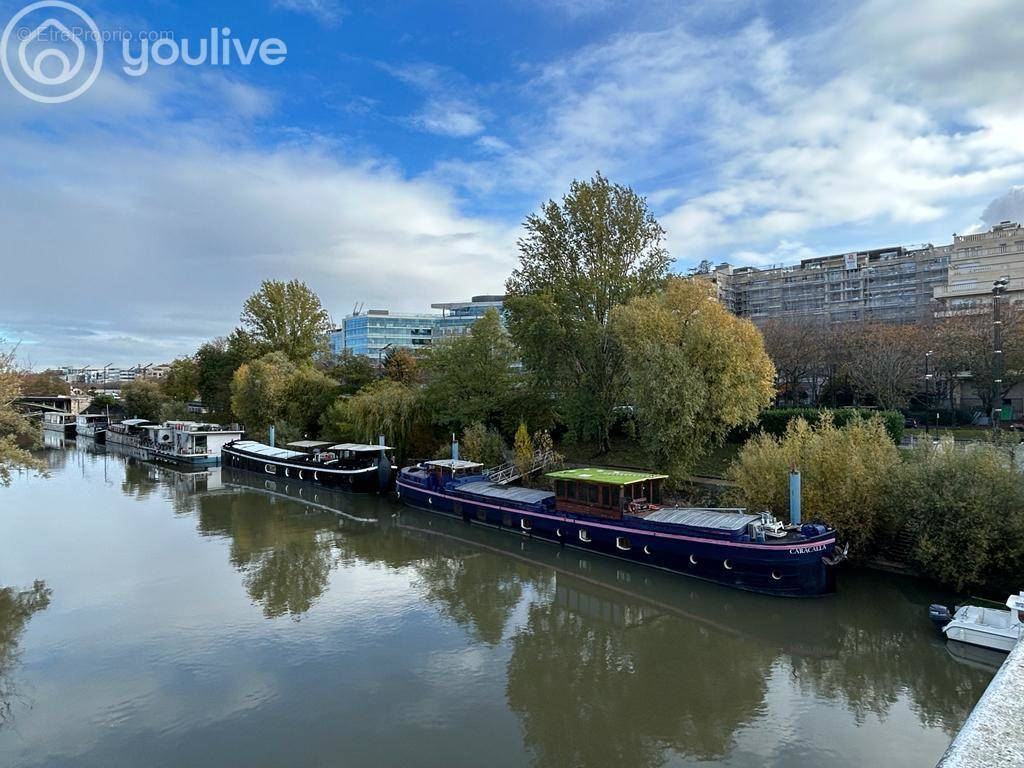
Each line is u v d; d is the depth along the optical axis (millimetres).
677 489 32531
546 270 45875
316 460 48688
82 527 35688
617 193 44312
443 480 38125
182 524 36688
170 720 15359
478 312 157875
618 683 17094
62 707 16031
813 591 21797
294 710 15781
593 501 28656
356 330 167500
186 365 100375
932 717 15148
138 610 22594
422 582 25969
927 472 21781
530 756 13820
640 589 24328
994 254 89438
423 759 13750
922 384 60000
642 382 32094
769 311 130875
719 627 20656
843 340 62094
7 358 29141
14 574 26828
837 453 24625
